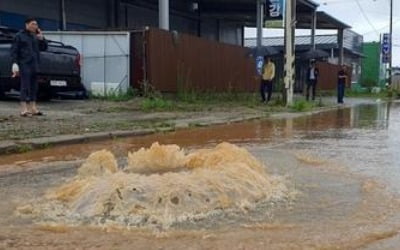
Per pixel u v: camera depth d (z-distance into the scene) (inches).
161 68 737.0
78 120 448.1
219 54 906.7
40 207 164.7
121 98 692.7
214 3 1328.7
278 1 945.5
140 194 157.6
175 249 130.6
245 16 1470.2
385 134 406.9
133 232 141.4
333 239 138.8
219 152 196.4
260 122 528.7
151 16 1295.5
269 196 175.8
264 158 268.4
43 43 483.8
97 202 157.3
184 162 199.0
